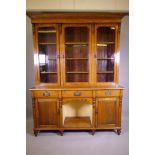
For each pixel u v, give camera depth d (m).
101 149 2.54
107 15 2.88
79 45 3.14
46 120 2.99
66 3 3.29
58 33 2.96
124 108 3.85
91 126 3.01
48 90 2.90
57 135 3.04
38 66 3.01
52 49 3.12
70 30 3.07
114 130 3.21
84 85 3.05
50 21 2.91
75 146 2.64
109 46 3.12
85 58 3.13
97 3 3.31
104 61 3.15
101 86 3.03
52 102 2.95
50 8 3.28
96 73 3.05
